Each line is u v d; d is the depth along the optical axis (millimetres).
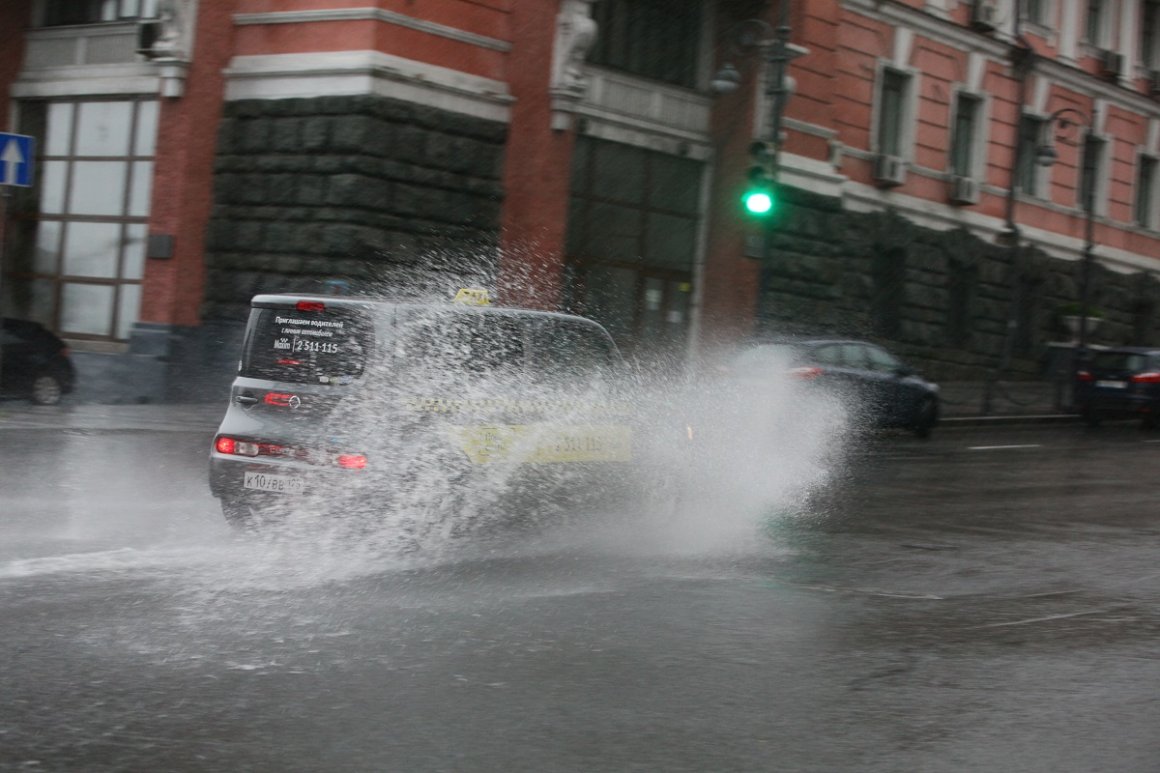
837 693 7664
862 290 39312
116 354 27906
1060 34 46812
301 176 26531
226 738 6465
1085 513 16516
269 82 27094
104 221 28859
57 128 29641
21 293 29938
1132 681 8156
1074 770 6367
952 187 42594
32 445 18312
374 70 25938
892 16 40312
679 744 6602
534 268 29469
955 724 7094
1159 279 51531
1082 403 33719
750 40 29312
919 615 9992
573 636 8812
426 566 11016
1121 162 50156
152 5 28641
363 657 8055
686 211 34625
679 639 8867
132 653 7926
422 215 27188
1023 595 10984
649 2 33094
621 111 32375
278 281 26625
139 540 11695
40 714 6738
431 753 6324
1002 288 44750
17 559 10664
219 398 27234
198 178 27500
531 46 29016
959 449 25328
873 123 40156
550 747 6477
